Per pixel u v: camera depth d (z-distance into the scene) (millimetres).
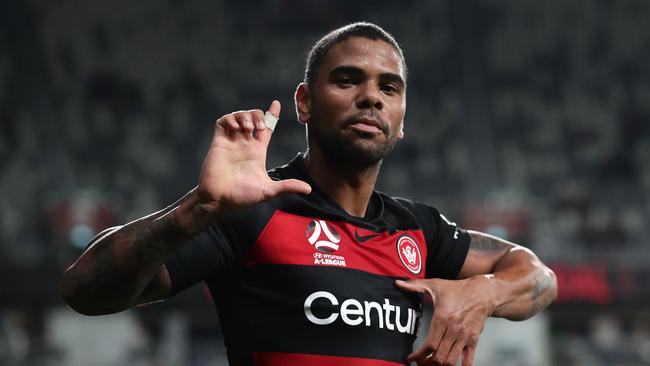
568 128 71438
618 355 46812
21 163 62750
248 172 6555
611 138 70562
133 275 6789
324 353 7324
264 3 82000
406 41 79500
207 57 77188
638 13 81438
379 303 7656
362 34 8062
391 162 66875
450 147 68625
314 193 8086
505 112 72750
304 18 81438
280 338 7352
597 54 78938
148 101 72188
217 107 72812
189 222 6504
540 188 65000
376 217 8375
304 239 7676
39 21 75938
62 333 42750
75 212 47938
